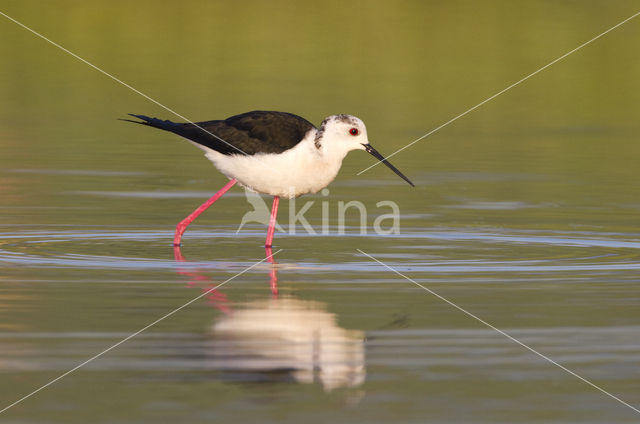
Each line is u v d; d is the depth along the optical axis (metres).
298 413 7.19
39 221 14.54
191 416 7.11
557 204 16.34
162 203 16.23
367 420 7.08
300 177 13.30
